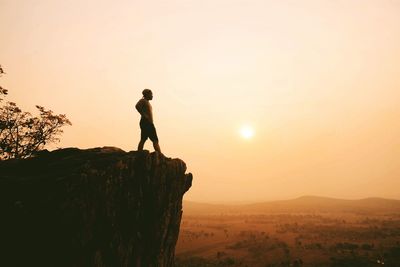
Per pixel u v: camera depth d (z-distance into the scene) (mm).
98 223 7473
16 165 9375
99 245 7414
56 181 7246
